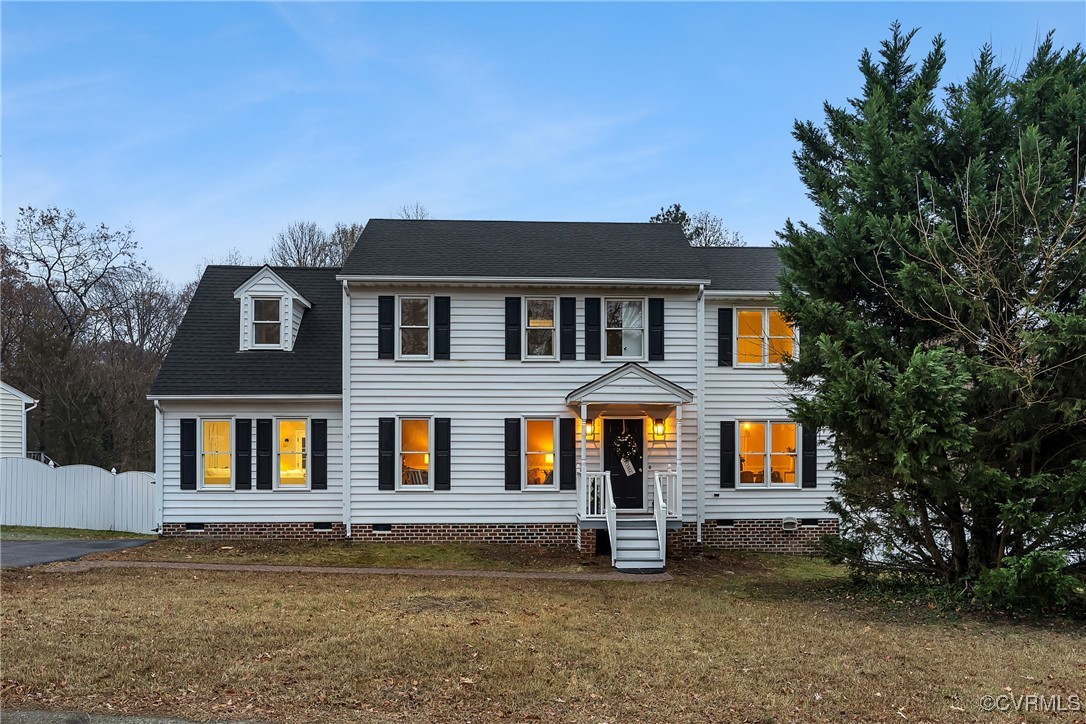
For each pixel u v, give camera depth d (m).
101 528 21.19
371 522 18.45
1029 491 10.89
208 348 19.61
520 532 18.62
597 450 18.89
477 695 7.32
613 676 7.95
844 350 12.58
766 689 7.61
